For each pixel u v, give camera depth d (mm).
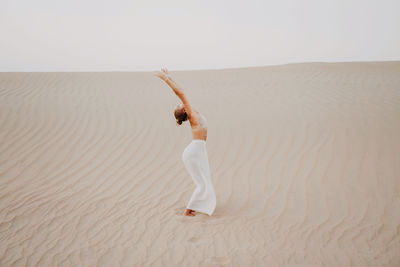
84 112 8781
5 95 9969
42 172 5902
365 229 4047
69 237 3836
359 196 4980
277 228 4082
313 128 7641
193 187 5453
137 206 4738
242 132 7688
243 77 13734
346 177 5602
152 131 7770
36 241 3738
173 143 7227
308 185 5375
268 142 7164
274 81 12562
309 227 4109
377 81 11727
